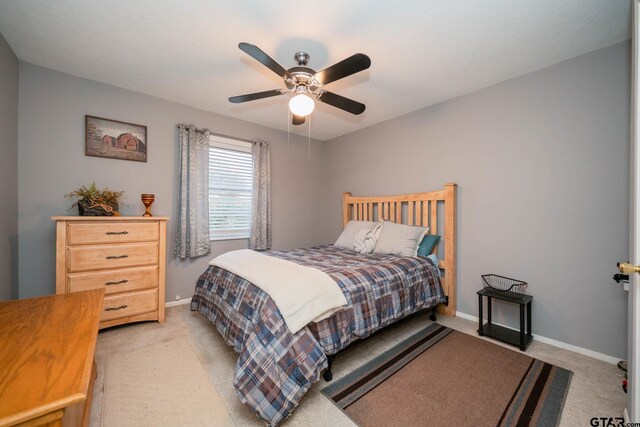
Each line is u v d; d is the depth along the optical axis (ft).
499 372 5.86
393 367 6.06
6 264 6.82
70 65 7.63
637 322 3.42
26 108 7.49
